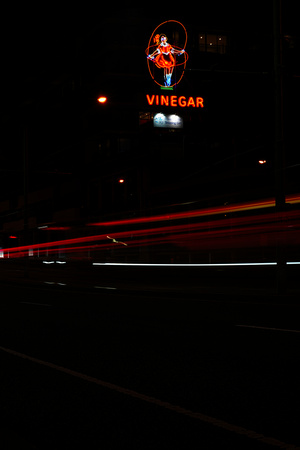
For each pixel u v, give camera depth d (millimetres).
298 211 36156
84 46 63438
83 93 57188
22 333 11289
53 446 4668
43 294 22688
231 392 6359
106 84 54500
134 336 10750
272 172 42656
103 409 5754
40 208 85375
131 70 53906
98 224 66625
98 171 65938
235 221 43469
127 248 59594
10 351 9242
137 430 5035
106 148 64812
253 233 41031
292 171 42500
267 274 28766
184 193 51969
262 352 8797
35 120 51719
